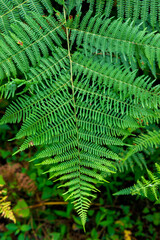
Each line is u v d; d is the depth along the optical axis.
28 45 1.63
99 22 1.63
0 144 3.10
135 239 3.54
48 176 2.98
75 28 1.71
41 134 1.75
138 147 1.98
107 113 1.79
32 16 1.67
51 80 1.76
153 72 1.73
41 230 3.49
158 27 1.83
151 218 3.39
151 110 1.76
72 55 1.77
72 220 3.54
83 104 1.82
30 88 1.75
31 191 3.16
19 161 3.09
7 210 2.29
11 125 3.00
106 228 3.55
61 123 1.80
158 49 1.58
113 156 1.78
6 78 2.01
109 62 1.83
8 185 3.06
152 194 2.16
